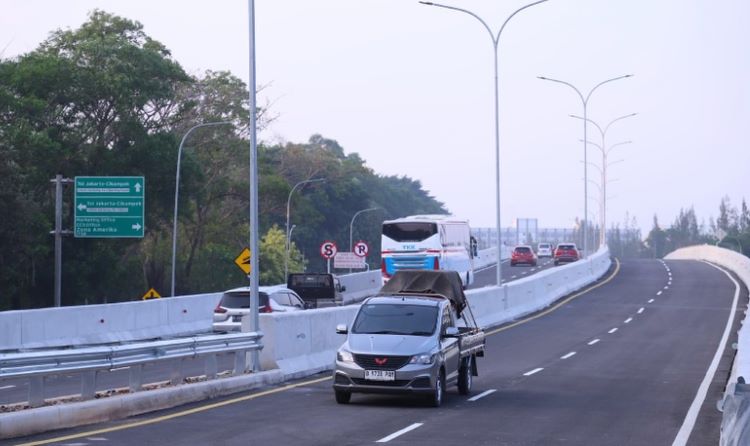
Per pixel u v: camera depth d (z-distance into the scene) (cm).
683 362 2803
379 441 1412
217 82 7131
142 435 1412
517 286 4594
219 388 1952
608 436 1521
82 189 4334
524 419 1695
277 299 3231
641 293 5766
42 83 5375
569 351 3116
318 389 2102
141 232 4331
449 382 1956
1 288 4819
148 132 6091
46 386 2159
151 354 1755
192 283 7225
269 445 1358
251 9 2336
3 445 1288
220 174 7238
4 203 4634
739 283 6431
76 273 5419
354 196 11781
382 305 1970
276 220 10569
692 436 1534
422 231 5053
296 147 10806
